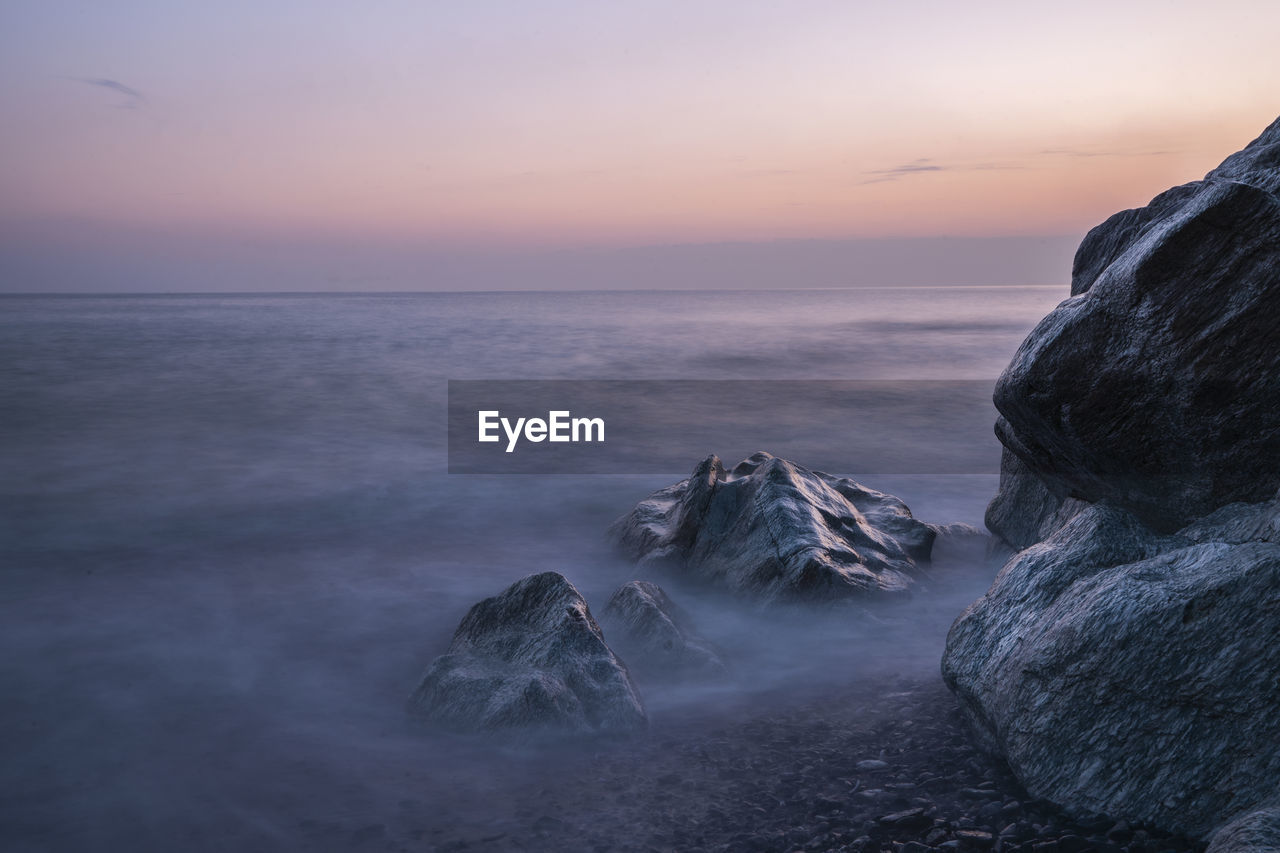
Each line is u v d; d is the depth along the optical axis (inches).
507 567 455.8
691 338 2241.6
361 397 1154.7
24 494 635.5
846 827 197.2
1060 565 225.0
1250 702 168.7
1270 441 219.8
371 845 202.2
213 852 201.5
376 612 386.9
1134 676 182.9
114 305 5551.2
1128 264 231.8
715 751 243.1
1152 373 227.1
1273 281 208.2
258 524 553.9
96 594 410.3
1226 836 140.6
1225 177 270.7
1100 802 182.7
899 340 2160.4
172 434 888.9
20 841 207.3
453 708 263.6
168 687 303.4
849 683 291.0
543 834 203.9
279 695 296.4
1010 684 206.2
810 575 346.6
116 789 232.1
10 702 290.2
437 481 687.1
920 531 414.6
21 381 1254.3
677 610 334.3
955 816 194.9
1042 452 279.6
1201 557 192.7
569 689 258.8
